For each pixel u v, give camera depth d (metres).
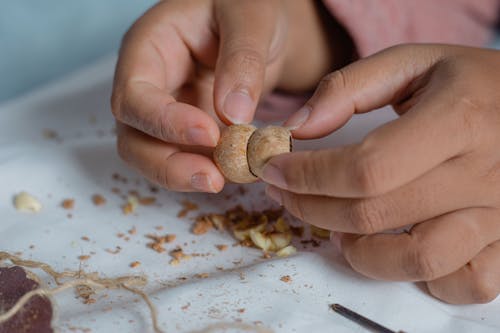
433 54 0.31
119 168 0.39
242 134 0.31
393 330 0.28
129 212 0.35
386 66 0.31
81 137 0.43
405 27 0.45
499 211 0.30
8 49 0.61
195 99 0.38
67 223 0.34
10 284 0.29
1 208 0.35
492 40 0.50
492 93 0.29
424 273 0.28
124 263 0.32
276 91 0.44
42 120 0.45
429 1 0.46
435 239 0.28
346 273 0.30
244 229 0.34
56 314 0.27
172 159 0.32
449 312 0.29
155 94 0.32
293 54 0.42
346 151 0.27
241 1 0.35
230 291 0.29
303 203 0.30
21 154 0.39
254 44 0.33
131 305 0.28
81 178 0.38
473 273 0.29
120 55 0.35
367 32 0.42
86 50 0.63
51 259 0.32
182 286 0.29
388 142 0.26
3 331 0.27
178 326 0.27
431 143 0.27
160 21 0.36
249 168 0.30
